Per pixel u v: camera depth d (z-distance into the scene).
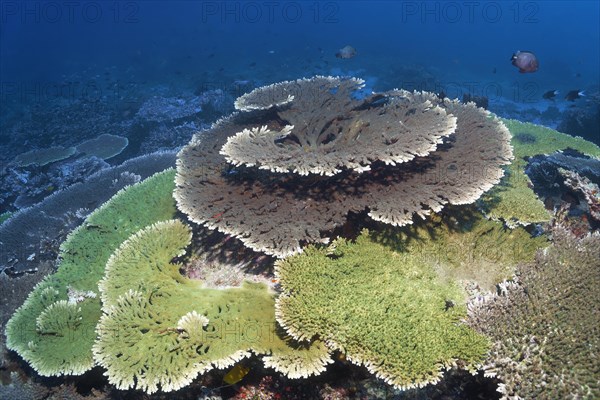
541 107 27.09
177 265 4.58
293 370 3.33
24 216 7.18
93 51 55.59
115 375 3.40
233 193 4.63
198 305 4.01
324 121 5.55
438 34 80.44
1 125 23.30
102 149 13.54
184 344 3.58
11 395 4.49
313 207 4.29
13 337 4.47
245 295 4.15
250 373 4.19
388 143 4.59
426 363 3.10
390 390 3.66
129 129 16.89
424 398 3.57
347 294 3.65
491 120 5.51
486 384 3.46
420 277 4.04
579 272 3.67
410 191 4.22
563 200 6.23
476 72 42.78
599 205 5.89
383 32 74.81
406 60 41.09
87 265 5.24
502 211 4.77
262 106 5.88
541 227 4.94
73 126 19.05
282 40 56.94
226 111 17.83
